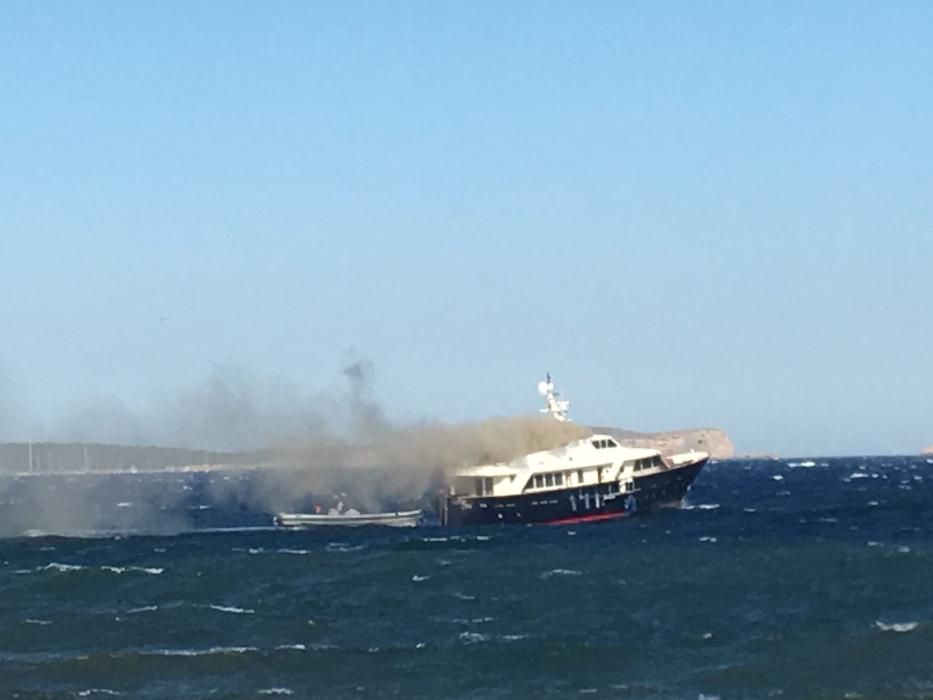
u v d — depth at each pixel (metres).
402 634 58.72
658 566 79.00
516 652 53.97
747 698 46.62
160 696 48.09
